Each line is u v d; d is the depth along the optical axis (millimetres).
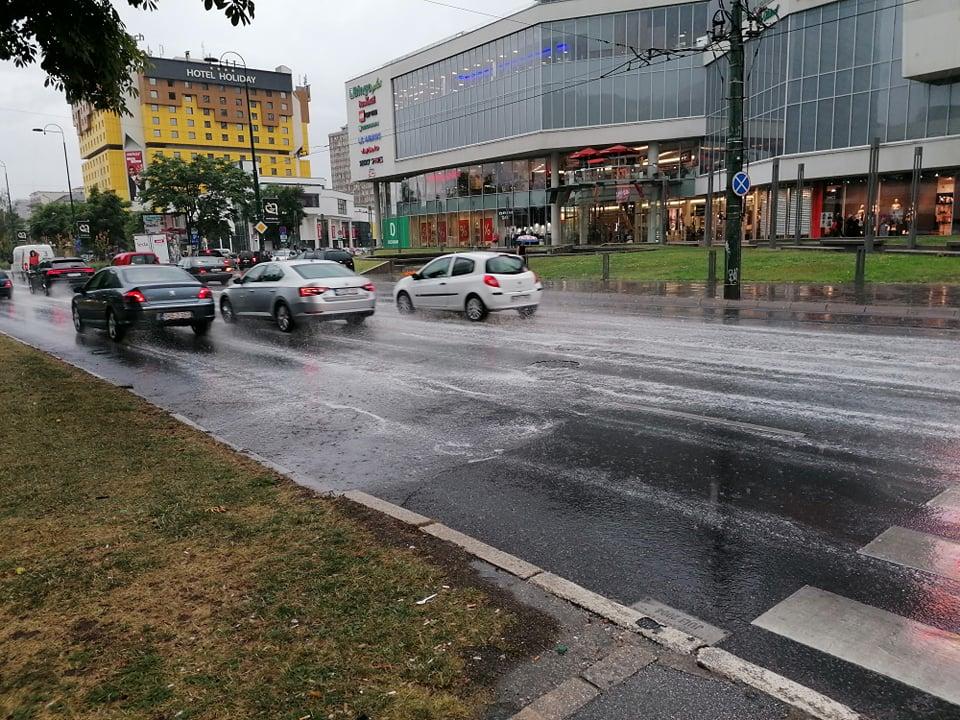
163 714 2621
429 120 61969
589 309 17984
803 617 3350
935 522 4344
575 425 6801
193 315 14711
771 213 35594
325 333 14570
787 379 8570
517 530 4430
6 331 17688
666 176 47875
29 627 3279
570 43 48969
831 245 34094
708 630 3258
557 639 3092
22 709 2686
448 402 7996
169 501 4805
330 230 119688
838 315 15156
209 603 3436
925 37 29797
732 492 4938
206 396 8852
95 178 150500
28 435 6629
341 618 3252
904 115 32344
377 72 67000
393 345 12555
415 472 5621
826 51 34844
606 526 4449
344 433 6867
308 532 4250
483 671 2861
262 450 6406
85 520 4523
